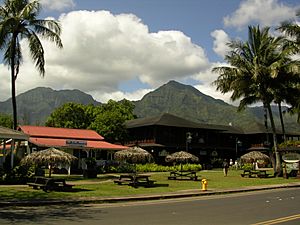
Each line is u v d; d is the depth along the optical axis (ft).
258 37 119.44
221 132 214.69
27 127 144.56
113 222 38.45
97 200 57.00
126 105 228.02
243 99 127.85
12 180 79.41
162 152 187.42
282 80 120.47
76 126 195.31
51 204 53.36
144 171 144.25
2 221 38.58
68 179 98.22
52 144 131.44
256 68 114.93
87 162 125.18
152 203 57.36
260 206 53.31
